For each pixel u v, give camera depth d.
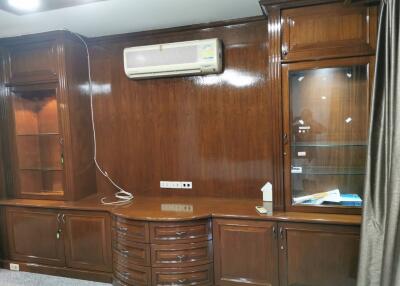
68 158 2.93
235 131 2.82
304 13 2.19
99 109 3.20
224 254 2.43
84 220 2.78
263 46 2.70
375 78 1.92
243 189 2.84
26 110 3.24
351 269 2.13
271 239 2.30
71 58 2.95
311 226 2.19
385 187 1.83
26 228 2.98
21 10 2.35
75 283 2.77
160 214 2.47
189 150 2.97
